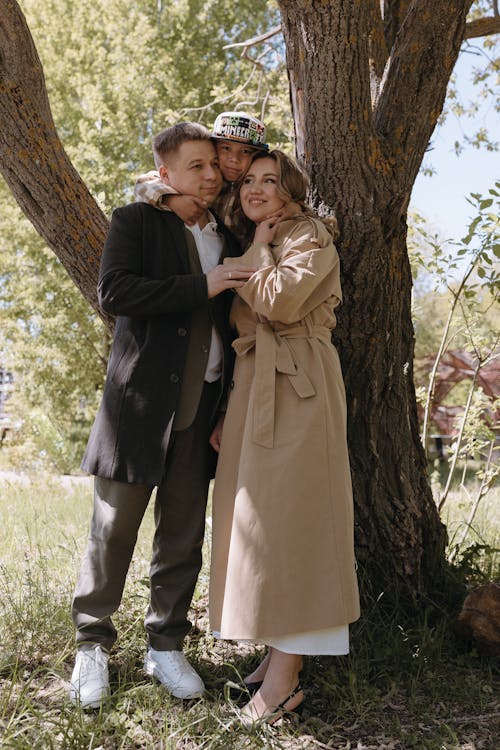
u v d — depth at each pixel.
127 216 2.52
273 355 2.46
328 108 2.77
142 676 2.66
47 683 2.61
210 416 2.63
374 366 3.06
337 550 2.38
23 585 3.57
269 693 2.39
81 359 14.41
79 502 6.65
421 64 2.91
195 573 2.67
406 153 2.94
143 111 13.87
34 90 2.86
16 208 13.92
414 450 3.29
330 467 2.43
